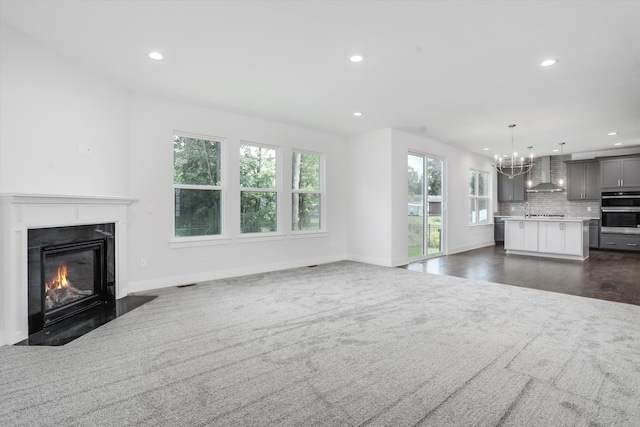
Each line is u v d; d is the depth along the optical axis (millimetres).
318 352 2432
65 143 3205
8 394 1887
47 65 3010
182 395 1878
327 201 6367
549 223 7016
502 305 3568
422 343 2586
